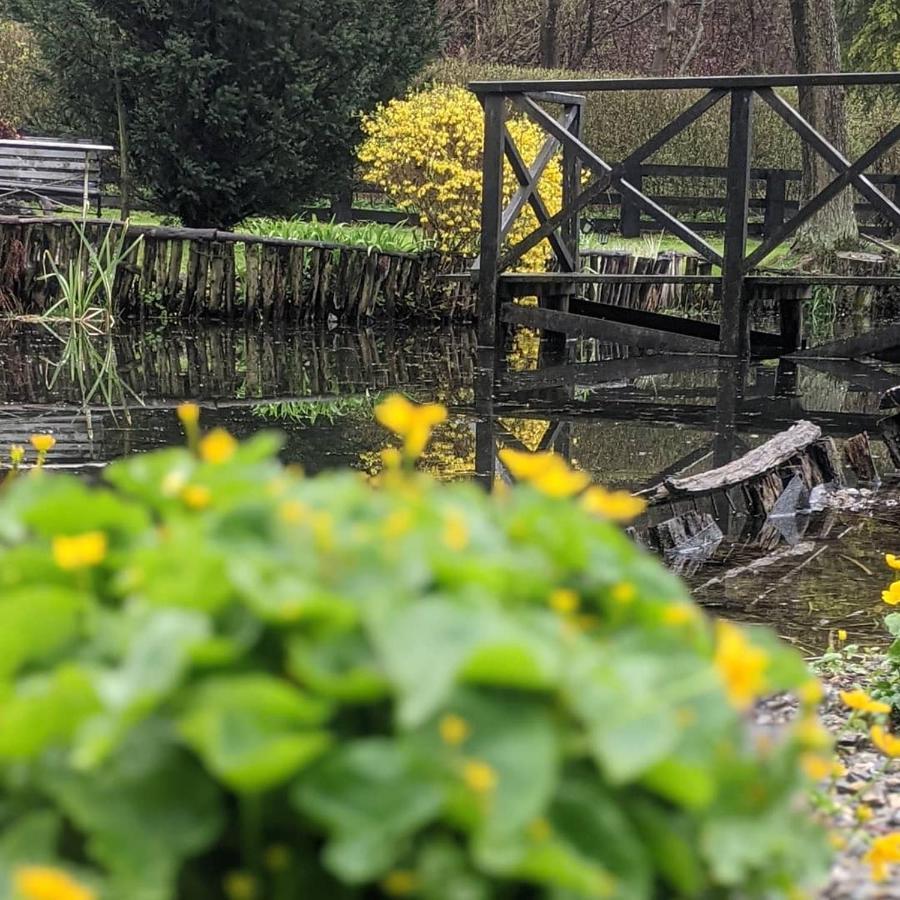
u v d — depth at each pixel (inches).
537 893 41.0
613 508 49.7
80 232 466.6
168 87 534.6
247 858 40.8
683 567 185.5
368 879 40.3
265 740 39.2
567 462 250.2
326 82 554.9
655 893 45.3
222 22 540.4
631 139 902.4
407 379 362.9
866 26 876.6
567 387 354.0
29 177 563.8
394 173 527.2
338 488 50.4
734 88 384.2
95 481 209.9
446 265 527.8
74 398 308.0
